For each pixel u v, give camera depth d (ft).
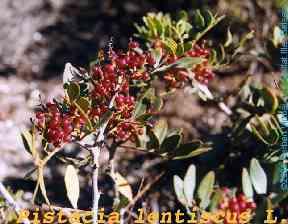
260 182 1.44
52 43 4.57
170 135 1.71
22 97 3.93
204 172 2.28
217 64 1.94
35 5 4.89
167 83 1.87
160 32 1.92
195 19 1.90
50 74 4.25
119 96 1.53
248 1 3.52
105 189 2.53
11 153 3.31
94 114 1.53
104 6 4.91
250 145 2.21
